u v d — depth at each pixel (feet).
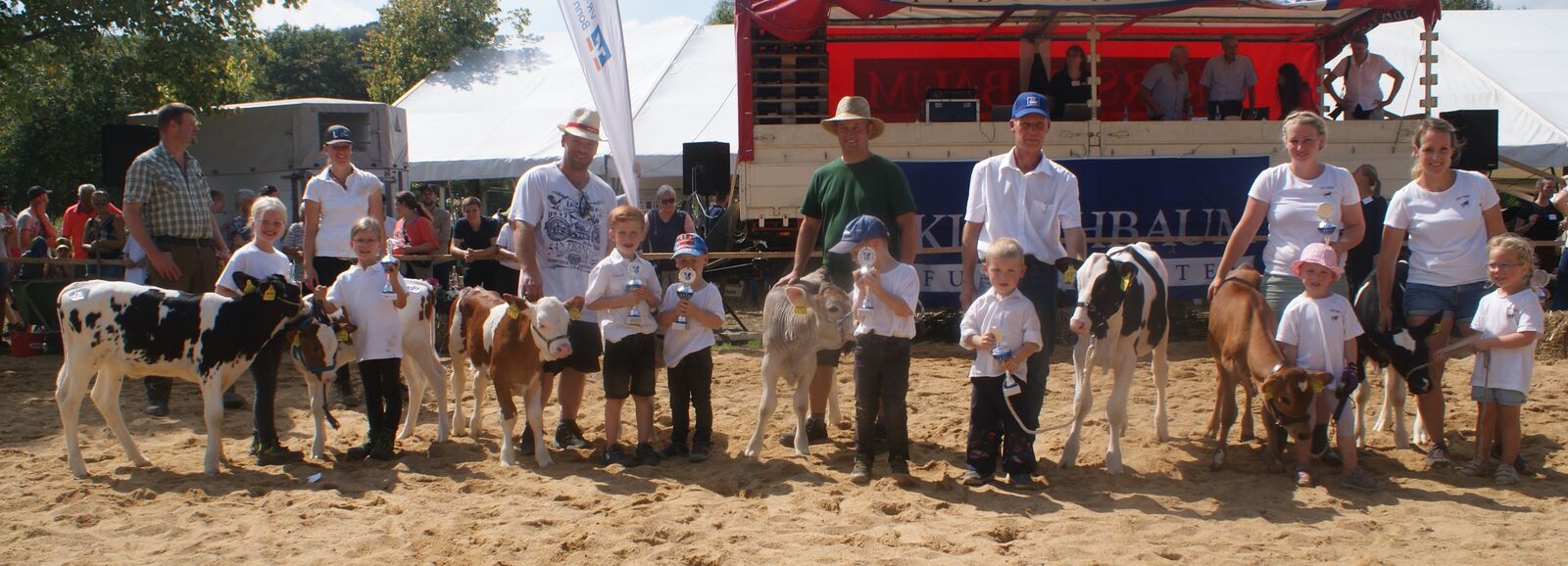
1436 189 20.48
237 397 27.20
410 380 23.61
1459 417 25.03
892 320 19.65
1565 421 24.39
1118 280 18.89
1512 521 17.25
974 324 19.33
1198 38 45.85
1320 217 19.98
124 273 37.96
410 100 76.54
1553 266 44.55
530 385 20.88
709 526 17.13
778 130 36.19
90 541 16.51
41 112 84.43
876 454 21.90
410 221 39.65
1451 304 20.39
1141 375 31.76
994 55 46.68
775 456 21.75
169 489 19.52
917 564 15.31
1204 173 38.19
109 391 20.70
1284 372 18.16
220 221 61.52
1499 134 60.75
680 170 65.62
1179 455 21.67
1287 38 45.83
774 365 21.26
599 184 22.47
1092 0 37.01
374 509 18.26
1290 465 20.75
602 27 36.06
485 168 67.31
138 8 57.57
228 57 66.23
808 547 16.14
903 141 36.78
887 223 21.80
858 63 46.26
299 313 20.59
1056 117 40.22
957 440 23.29
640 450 21.30
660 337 37.78
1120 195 37.99
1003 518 17.56
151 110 62.59
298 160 60.29
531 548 16.01
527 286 21.11
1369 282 21.49
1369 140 38.47
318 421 21.86
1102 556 15.65
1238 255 21.47
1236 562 15.42
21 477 20.31
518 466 21.08
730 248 41.42
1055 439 23.17
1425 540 16.33
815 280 20.84
